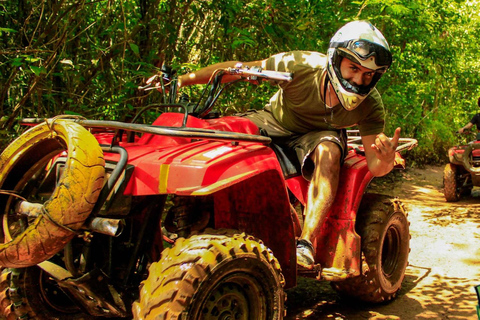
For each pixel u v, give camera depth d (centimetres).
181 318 204
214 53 593
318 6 602
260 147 255
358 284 340
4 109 459
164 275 213
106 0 480
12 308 269
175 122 274
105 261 266
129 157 248
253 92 604
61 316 292
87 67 477
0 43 431
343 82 276
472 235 593
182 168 226
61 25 460
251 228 277
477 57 1573
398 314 347
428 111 1503
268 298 242
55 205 210
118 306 258
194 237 231
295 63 300
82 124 237
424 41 1106
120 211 240
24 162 248
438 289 404
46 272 261
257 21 564
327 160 299
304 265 274
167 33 521
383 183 1055
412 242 557
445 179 879
